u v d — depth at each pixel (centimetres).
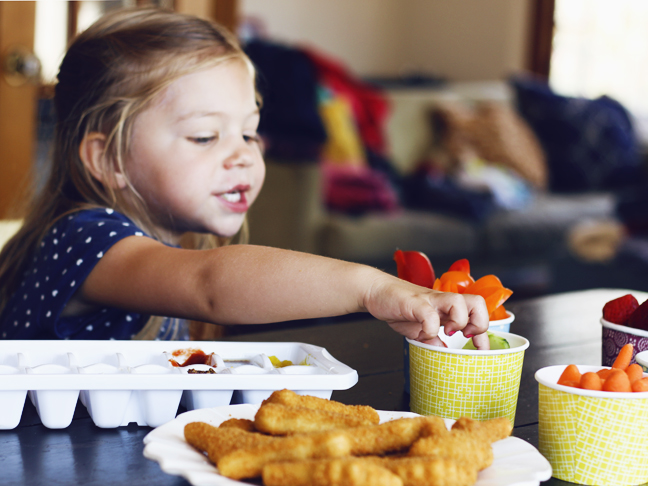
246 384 62
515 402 67
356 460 43
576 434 55
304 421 50
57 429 61
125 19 105
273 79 315
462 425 50
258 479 46
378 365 87
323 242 309
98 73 101
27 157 235
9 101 233
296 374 65
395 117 390
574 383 57
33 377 59
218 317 73
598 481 55
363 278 65
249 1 474
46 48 240
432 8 540
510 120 397
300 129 313
